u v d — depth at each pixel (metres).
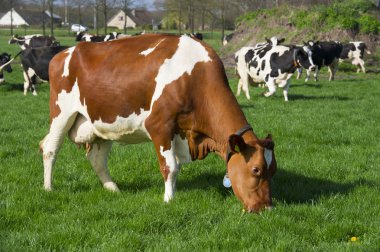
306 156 10.16
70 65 7.41
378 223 6.32
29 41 34.44
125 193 7.66
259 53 19.64
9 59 24.09
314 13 41.81
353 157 10.05
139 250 5.48
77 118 7.59
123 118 7.04
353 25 40.31
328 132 12.70
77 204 7.08
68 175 8.62
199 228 6.10
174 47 6.84
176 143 6.92
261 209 6.08
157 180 8.41
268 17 45.56
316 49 27.89
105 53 7.25
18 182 8.20
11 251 5.37
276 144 11.23
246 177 6.05
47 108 17.05
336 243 5.67
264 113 15.95
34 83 21.23
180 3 79.69
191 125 6.75
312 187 8.00
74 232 5.85
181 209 6.54
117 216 6.50
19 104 17.98
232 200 7.16
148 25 116.56
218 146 6.66
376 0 52.84
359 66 37.16
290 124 13.77
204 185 8.04
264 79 19.58
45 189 7.66
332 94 22.02
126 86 6.91
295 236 5.85
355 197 7.41
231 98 6.64
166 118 6.67
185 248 5.43
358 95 21.77
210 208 6.76
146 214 6.37
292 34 41.69
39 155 9.98
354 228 6.12
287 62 18.92
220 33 87.44
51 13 65.25
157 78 6.72
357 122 14.53
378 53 39.81
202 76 6.66
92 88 7.18
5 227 6.12
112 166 9.19
